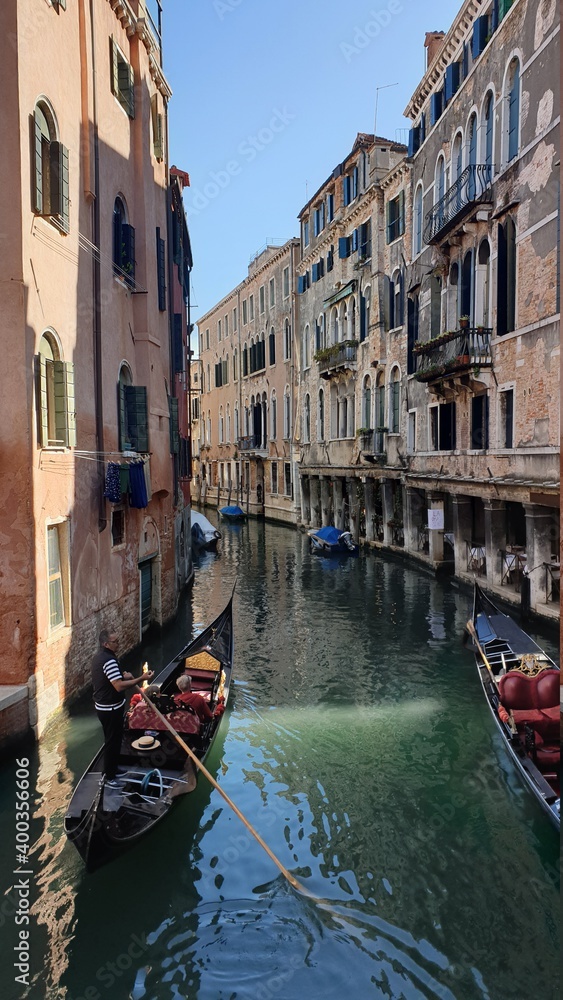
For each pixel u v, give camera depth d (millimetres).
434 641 14094
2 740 8148
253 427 43875
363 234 26719
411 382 22297
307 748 9219
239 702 10906
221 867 6762
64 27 10016
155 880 6574
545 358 13617
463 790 8086
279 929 5930
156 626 14789
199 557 27656
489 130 16516
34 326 8836
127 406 13172
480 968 5473
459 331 16797
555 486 13039
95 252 11133
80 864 6703
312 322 33719
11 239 8477
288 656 13344
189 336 25125
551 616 13547
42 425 8953
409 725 9914
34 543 8680
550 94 13148
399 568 22734
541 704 8523
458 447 18438
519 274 14688
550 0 13023
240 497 47000
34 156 8867
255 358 43156
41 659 8883
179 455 19312
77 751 8828
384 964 5527
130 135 13328
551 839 7109
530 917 6020
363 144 26250
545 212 13461
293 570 23594
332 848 7031
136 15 12992
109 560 11750
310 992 5273
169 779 7391
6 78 8398
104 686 7168
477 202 16016
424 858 6855
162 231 15570
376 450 25328
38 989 5285
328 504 32594
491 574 16656
